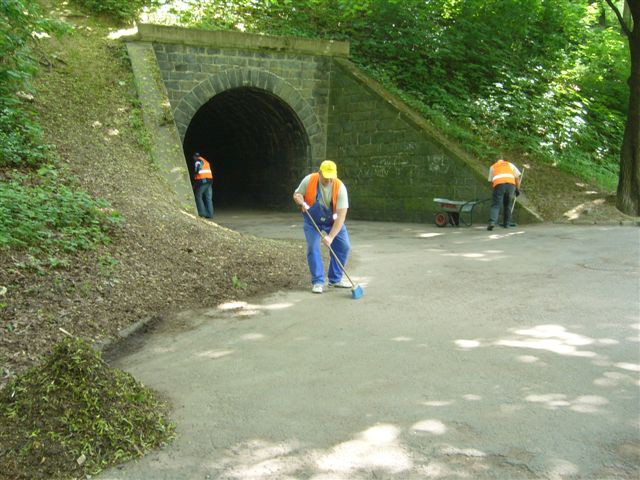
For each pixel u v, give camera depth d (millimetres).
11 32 10594
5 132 10953
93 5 20375
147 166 13672
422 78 21281
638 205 15258
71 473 3266
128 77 17188
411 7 22656
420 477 3160
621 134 22281
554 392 4172
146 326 6152
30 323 5488
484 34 22984
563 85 23344
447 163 17141
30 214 7430
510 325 5824
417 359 4957
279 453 3482
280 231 14867
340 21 23000
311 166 21109
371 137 19500
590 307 6371
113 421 3629
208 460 3438
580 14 26594
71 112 14609
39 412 3523
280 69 20438
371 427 3754
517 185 14508
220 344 5609
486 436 3570
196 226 9891
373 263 9695
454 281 8039
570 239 11750
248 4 22469
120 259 7418
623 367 4598
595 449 3373
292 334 5836
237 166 27438
